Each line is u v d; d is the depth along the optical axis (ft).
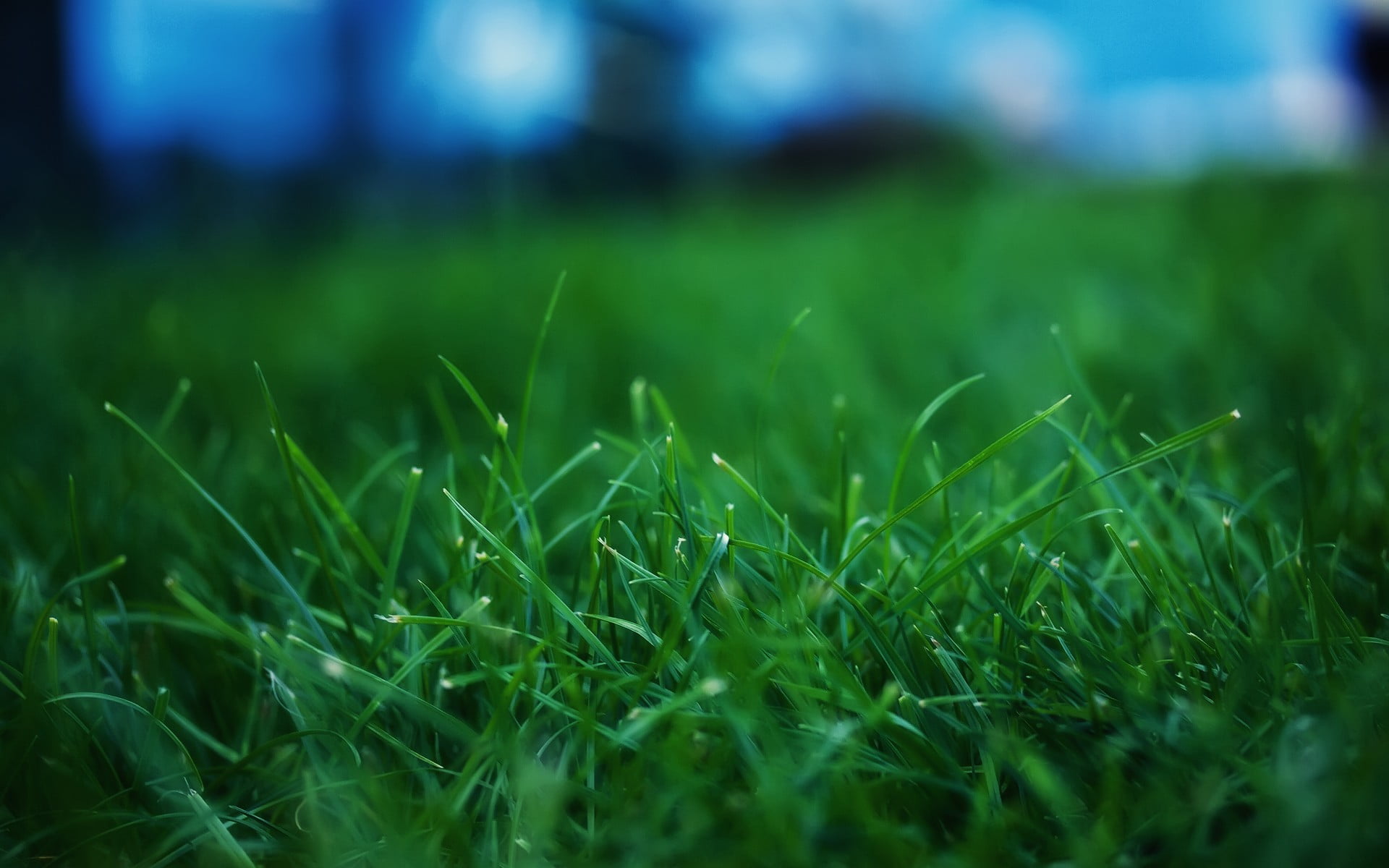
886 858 0.74
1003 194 4.33
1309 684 0.82
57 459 1.35
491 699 0.85
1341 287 1.85
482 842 0.80
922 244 2.97
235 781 0.87
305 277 3.18
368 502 1.21
